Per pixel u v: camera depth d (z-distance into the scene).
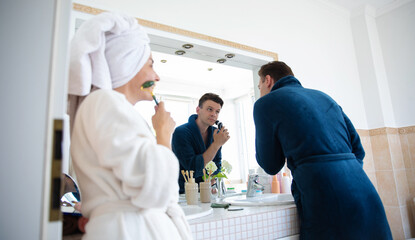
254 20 1.88
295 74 2.03
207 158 1.65
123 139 0.50
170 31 1.46
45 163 0.45
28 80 0.49
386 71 2.63
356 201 0.93
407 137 2.46
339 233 0.91
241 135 1.81
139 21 1.37
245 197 1.66
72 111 0.69
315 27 2.30
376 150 2.45
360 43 2.63
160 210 0.62
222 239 0.94
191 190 1.41
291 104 1.06
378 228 0.94
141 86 0.74
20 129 0.47
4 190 0.46
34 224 0.44
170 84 1.56
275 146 1.12
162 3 1.47
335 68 2.37
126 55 0.70
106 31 0.69
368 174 2.38
